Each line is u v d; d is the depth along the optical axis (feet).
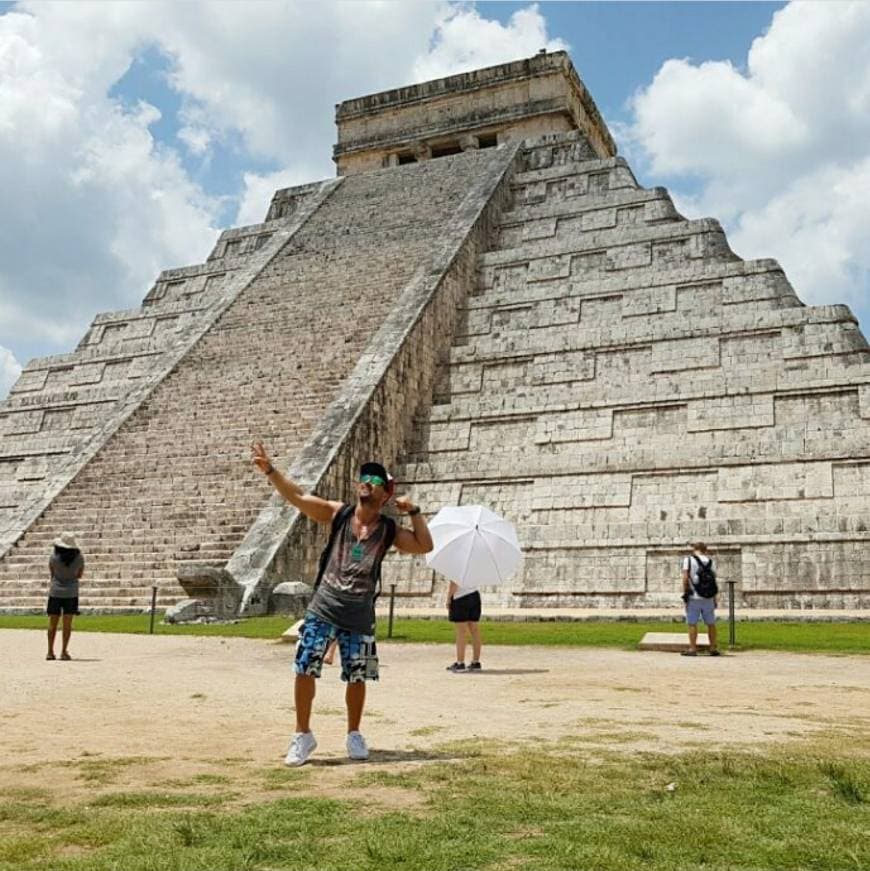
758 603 71.82
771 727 25.16
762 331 87.76
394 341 95.25
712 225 103.30
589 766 19.52
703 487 79.82
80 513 86.12
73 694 32.17
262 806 16.30
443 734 24.27
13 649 49.44
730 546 74.23
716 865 13.21
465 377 99.35
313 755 21.42
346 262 117.50
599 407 88.84
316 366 97.19
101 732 24.57
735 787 17.53
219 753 21.66
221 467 86.33
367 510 22.11
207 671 40.01
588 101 160.86
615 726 25.41
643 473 82.43
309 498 22.54
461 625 40.88
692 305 95.14
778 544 72.49
